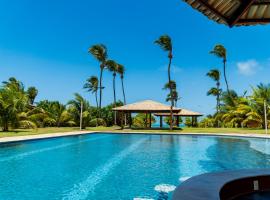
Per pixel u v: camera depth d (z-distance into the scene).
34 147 14.45
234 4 3.03
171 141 19.00
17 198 5.67
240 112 33.66
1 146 13.14
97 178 7.53
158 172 8.38
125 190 6.35
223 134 22.31
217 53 47.03
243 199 4.14
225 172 4.84
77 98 33.91
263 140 18.72
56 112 35.22
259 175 4.61
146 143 17.62
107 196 5.89
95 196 5.89
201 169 8.90
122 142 18.27
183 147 15.33
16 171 8.39
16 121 23.12
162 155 12.16
